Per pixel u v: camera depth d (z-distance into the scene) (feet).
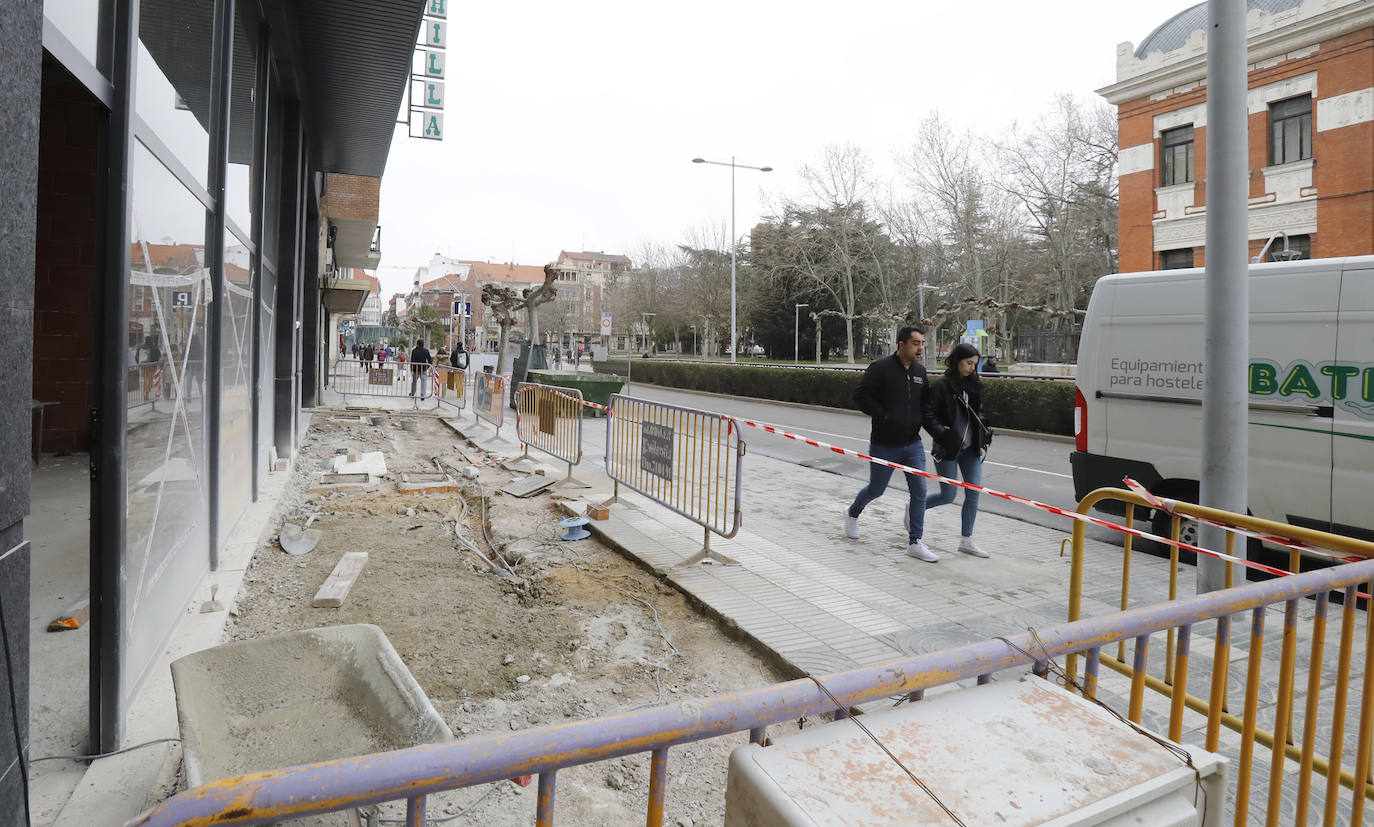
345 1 25.04
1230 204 14.85
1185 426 20.74
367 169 50.01
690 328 241.14
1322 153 68.39
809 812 3.78
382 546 20.39
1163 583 18.39
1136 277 21.98
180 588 13.83
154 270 11.16
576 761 3.95
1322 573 7.39
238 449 20.70
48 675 11.75
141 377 10.63
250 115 21.72
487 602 16.48
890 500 28.50
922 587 17.75
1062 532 23.91
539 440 32.58
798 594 16.88
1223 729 11.09
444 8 57.98
